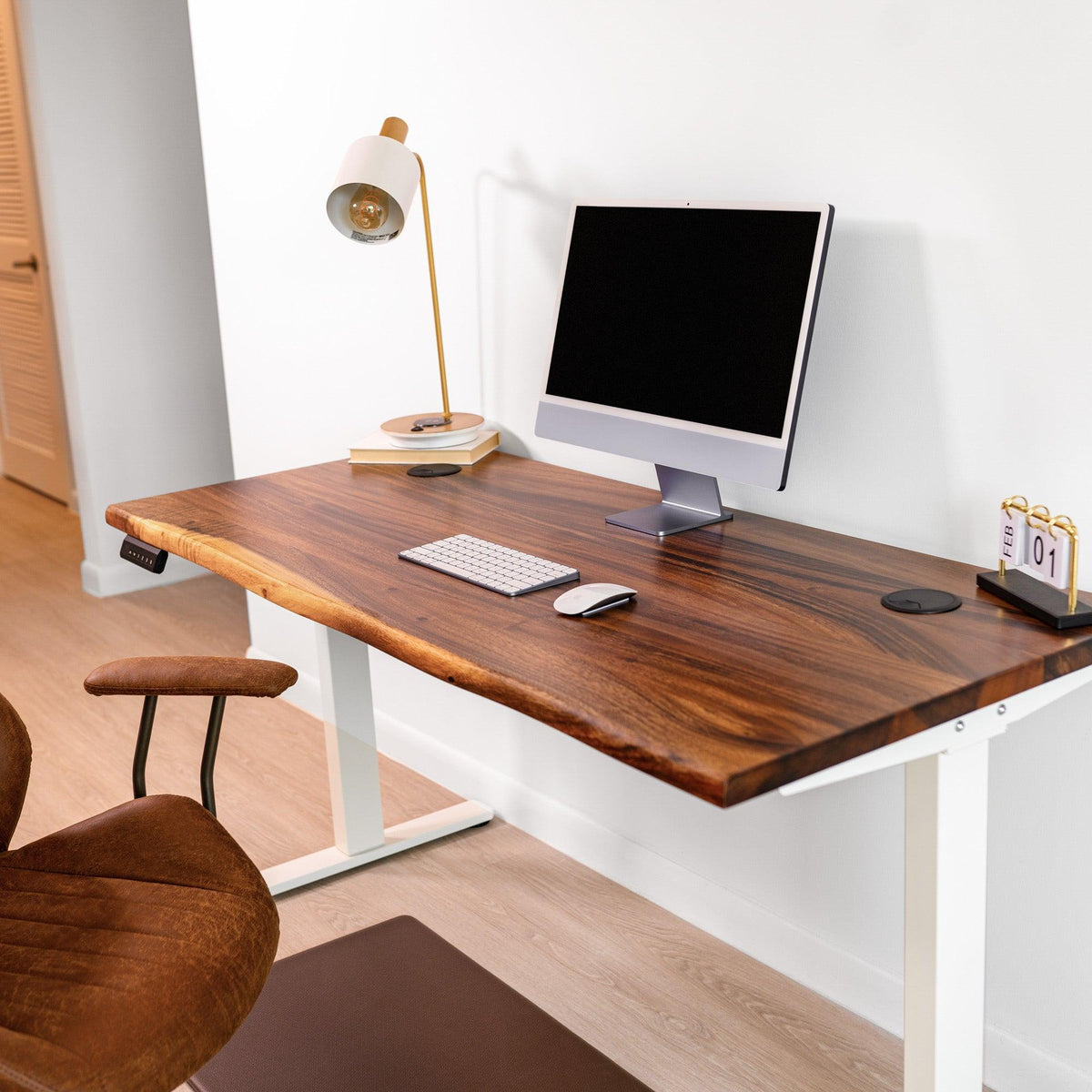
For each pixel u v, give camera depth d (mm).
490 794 2518
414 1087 1535
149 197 3758
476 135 2232
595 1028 1866
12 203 4734
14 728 1541
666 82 1879
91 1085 1117
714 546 1742
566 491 2055
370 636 1503
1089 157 1423
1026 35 1449
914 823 1370
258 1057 1602
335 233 2619
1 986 1248
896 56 1582
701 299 1713
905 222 1619
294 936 2105
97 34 3580
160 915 1359
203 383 3982
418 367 2510
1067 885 1617
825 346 1755
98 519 3846
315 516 1964
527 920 2146
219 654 3373
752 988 1957
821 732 1152
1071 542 1370
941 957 1384
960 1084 1466
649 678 1289
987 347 1566
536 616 1491
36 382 4938
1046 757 1602
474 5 2162
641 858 2203
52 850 1511
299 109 2619
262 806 2549
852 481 1769
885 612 1454
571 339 1927
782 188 1761
